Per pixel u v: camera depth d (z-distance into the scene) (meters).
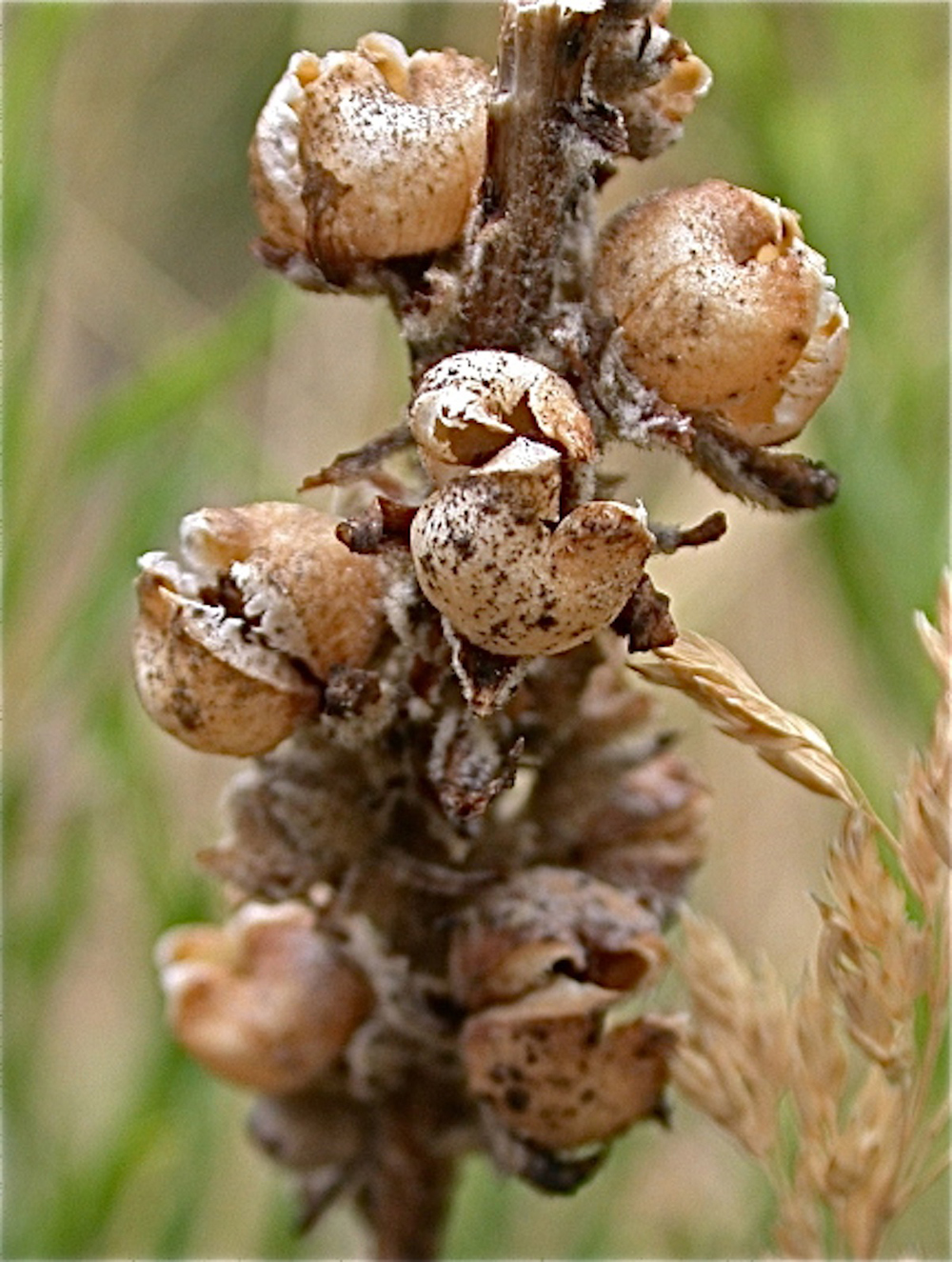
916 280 0.16
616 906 0.09
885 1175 0.09
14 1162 0.13
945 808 0.09
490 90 0.08
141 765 0.14
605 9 0.08
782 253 0.08
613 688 0.09
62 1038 0.16
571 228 0.08
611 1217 0.14
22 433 0.14
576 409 0.07
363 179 0.08
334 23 0.17
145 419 0.14
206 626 0.08
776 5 0.17
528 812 0.09
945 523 0.14
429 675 0.08
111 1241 0.14
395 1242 0.10
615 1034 0.09
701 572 0.15
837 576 0.14
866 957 0.09
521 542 0.07
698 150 0.16
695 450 0.08
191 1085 0.13
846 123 0.15
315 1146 0.10
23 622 0.14
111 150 0.19
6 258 0.13
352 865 0.09
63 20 0.14
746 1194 0.13
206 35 0.20
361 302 0.16
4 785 0.14
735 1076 0.09
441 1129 0.09
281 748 0.09
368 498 0.09
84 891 0.14
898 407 0.15
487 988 0.09
